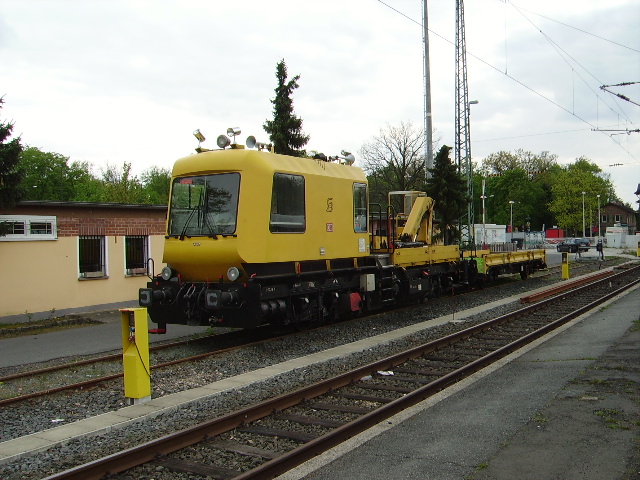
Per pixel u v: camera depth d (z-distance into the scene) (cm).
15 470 536
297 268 1188
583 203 8394
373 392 794
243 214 1084
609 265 3703
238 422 641
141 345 762
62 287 1633
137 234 1839
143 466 538
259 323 1069
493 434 569
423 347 1032
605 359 887
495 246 2912
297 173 1198
